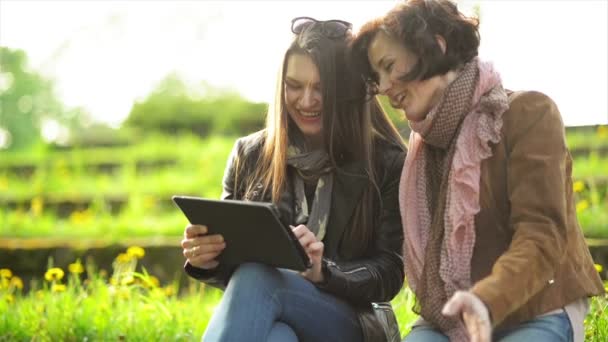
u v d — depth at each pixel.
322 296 3.26
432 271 3.03
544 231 2.75
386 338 3.37
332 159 3.39
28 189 10.62
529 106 2.93
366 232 3.41
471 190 2.92
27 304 5.41
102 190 10.16
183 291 7.27
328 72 3.32
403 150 3.49
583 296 2.89
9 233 8.51
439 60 2.94
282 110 3.43
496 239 2.94
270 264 3.13
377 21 3.00
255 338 3.04
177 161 11.47
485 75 2.96
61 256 7.59
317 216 3.41
